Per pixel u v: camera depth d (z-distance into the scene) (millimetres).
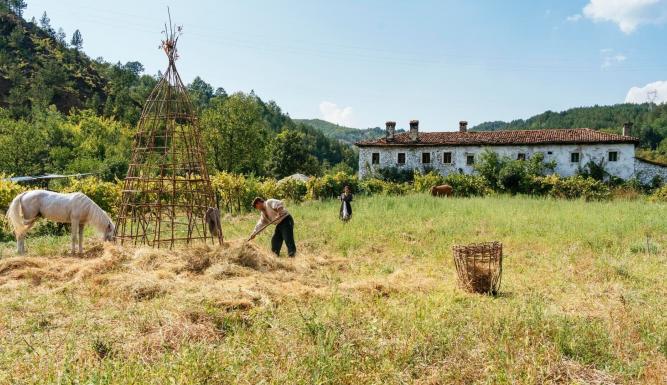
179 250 8938
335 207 20734
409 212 17734
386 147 41344
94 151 53156
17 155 44312
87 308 5797
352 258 10164
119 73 112562
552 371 4301
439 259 9852
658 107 141125
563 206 19922
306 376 3957
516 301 6512
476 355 4586
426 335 5020
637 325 5457
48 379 3682
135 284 6613
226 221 17188
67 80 93250
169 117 11250
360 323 5395
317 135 134375
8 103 75000
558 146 38219
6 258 8570
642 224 13539
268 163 62875
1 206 15086
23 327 5094
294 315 5484
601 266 8680
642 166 37031
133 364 4062
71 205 9680
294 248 10203
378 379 4031
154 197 15992
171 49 11266
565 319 5418
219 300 5914
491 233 13133
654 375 4227
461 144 39625
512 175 33906
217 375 3861
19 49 98125
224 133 50656
